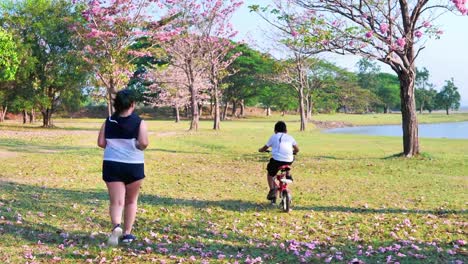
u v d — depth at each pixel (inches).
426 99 4618.6
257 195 432.5
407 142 797.2
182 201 388.8
